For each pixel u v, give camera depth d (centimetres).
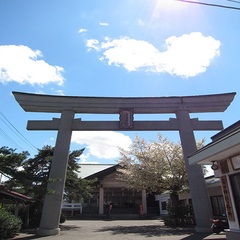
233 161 878
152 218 2786
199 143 1970
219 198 1573
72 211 2969
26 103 1648
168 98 1686
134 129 1631
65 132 1603
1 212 1264
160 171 1836
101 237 1250
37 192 1291
